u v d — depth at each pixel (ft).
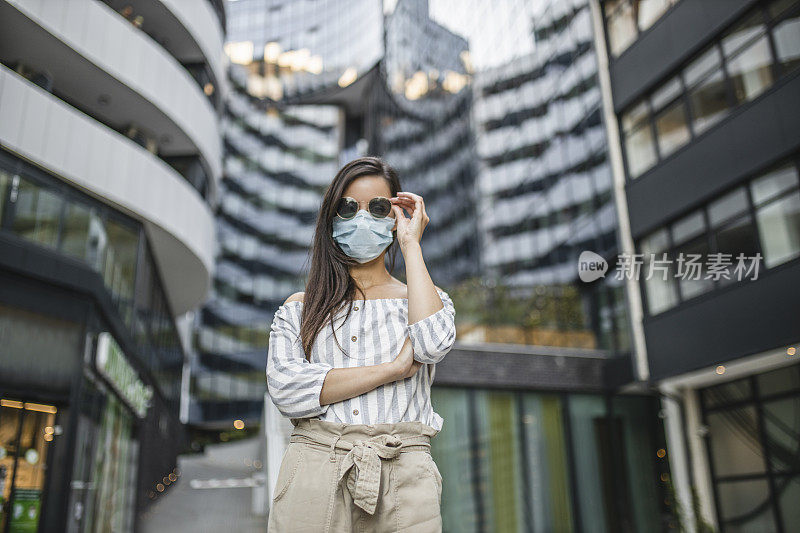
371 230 4.96
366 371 4.47
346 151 128.47
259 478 48.93
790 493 30.25
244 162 121.80
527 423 39.06
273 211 118.52
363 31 122.52
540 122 54.60
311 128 126.11
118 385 37.04
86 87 40.22
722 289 31.27
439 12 85.30
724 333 30.99
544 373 39.81
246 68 129.59
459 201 70.08
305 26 131.44
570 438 39.42
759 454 32.24
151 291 48.08
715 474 35.01
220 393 108.27
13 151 29.78
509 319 41.04
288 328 4.93
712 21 32.71
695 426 35.99
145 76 41.32
